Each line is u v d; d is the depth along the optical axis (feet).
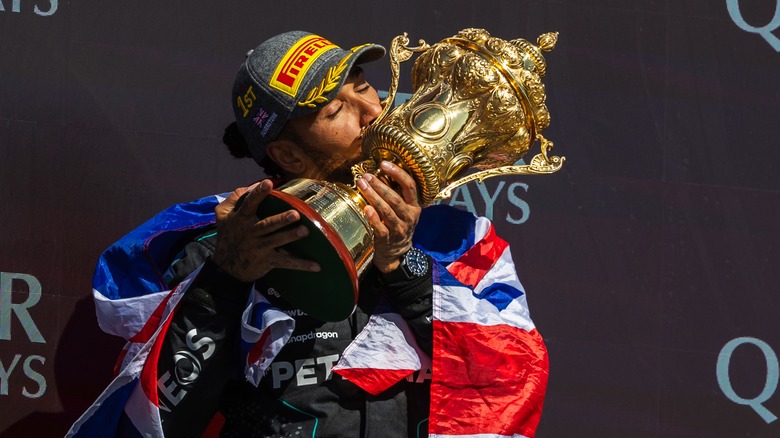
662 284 33.06
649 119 33.58
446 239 27.30
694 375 32.86
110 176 30.60
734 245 33.58
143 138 30.89
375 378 24.53
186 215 27.20
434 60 25.02
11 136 30.14
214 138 31.35
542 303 32.30
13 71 30.30
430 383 25.75
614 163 33.19
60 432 29.91
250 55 25.52
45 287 30.09
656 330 32.83
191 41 31.37
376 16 32.42
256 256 22.08
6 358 29.81
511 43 25.18
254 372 23.89
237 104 25.62
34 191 30.19
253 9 31.78
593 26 33.53
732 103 34.12
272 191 21.17
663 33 33.96
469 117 24.16
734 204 33.73
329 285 22.12
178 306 23.68
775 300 33.58
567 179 32.86
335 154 24.79
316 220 20.93
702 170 33.68
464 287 25.05
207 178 31.22
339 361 24.57
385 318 25.09
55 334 30.09
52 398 29.96
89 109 30.60
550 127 32.91
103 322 25.80
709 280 33.32
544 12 33.30
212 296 23.32
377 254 23.38
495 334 25.20
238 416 24.94
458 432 24.67
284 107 24.48
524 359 25.49
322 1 32.19
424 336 24.89
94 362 30.27
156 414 23.52
